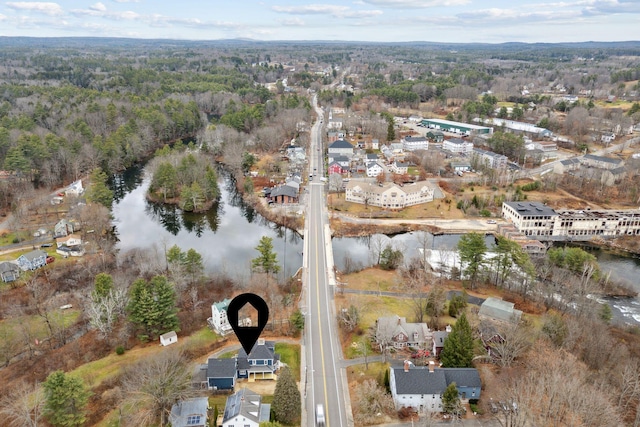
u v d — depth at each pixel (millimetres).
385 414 75438
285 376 75000
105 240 140625
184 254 120375
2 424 73625
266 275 118188
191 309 106688
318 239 148500
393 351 91938
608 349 84938
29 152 181875
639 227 161625
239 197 195125
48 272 123438
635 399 74438
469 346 82875
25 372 87688
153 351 92188
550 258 129625
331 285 119312
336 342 95625
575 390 67250
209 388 80938
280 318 101500
